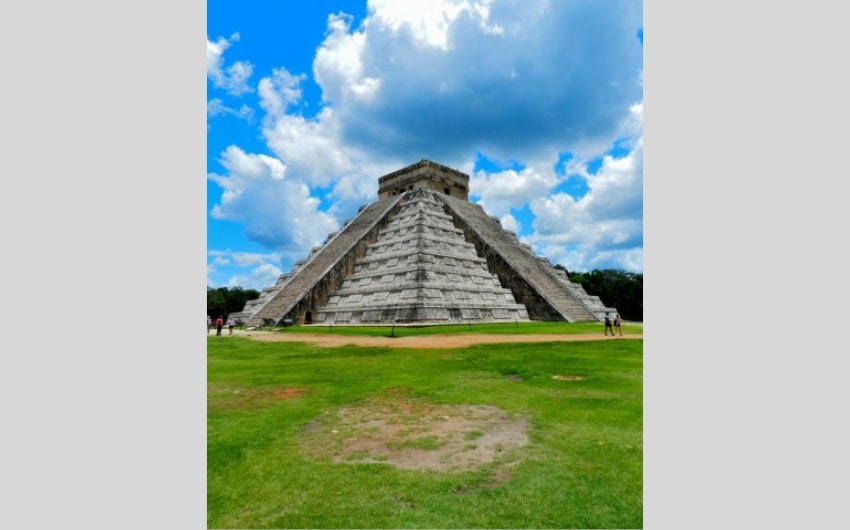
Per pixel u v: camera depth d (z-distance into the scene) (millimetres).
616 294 74438
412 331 29500
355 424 8578
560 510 5328
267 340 25453
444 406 9758
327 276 41188
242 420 8867
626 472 6281
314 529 4961
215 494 5738
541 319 39438
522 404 9852
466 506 5426
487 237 46438
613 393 10867
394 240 41406
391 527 4988
